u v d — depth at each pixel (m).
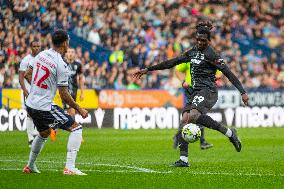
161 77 44.38
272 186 14.77
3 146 26.69
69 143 16.33
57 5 47.44
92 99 40.38
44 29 46.25
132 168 18.34
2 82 41.56
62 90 16.05
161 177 16.14
